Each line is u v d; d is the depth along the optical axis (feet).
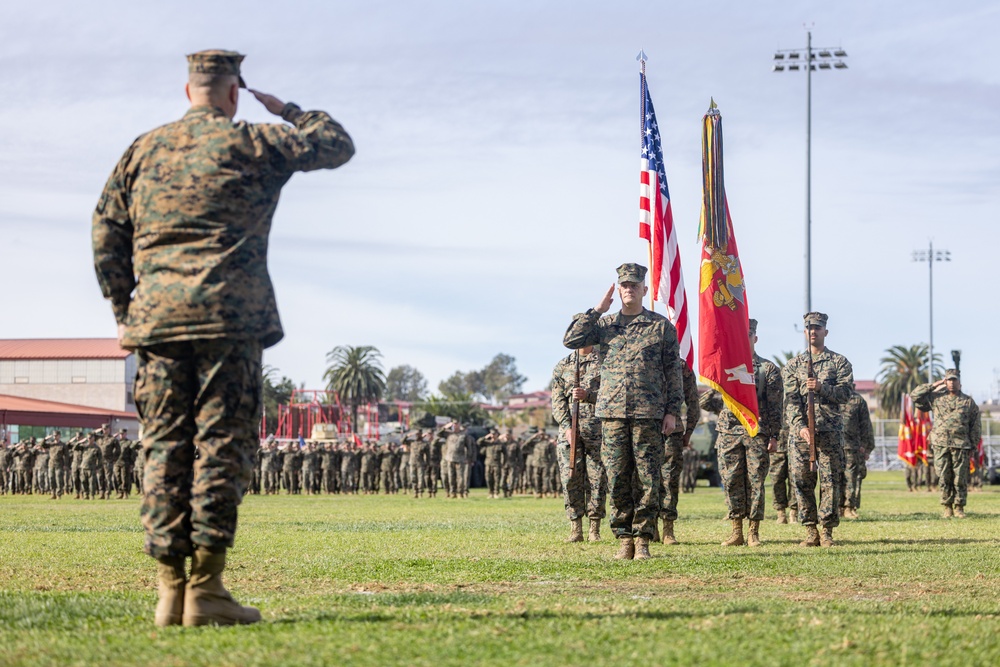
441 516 76.13
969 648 18.81
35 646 18.80
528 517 73.92
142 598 26.07
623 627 20.67
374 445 164.25
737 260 50.42
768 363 48.39
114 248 21.66
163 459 20.86
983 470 158.40
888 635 19.89
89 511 89.45
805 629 20.53
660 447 38.93
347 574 33.76
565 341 39.27
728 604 24.81
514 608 23.72
